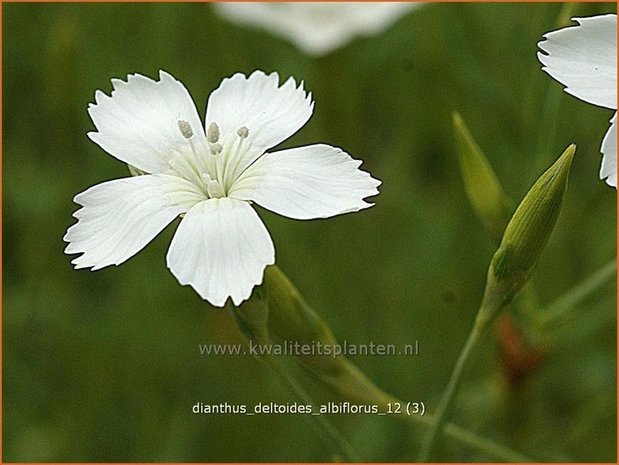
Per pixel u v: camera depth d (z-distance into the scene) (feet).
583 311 0.27
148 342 0.31
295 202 0.17
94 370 0.31
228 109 0.19
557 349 0.29
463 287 0.31
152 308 0.31
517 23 0.31
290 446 0.30
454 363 0.31
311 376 0.20
